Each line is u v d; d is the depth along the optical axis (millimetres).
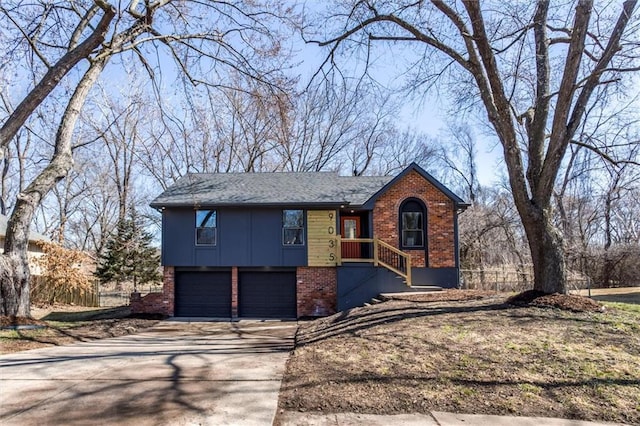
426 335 6871
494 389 4723
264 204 15914
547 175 8391
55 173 11305
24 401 4781
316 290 16125
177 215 16359
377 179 19219
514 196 8836
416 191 16688
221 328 12469
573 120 8211
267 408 4488
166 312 16016
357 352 6480
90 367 6457
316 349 7199
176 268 16344
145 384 5461
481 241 27781
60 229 30172
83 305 20953
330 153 29844
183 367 6438
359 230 17984
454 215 16609
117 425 4047
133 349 8289
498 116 8977
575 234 26500
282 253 16266
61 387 5340
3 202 29703
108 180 31891
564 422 3982
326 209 16531
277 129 24547
